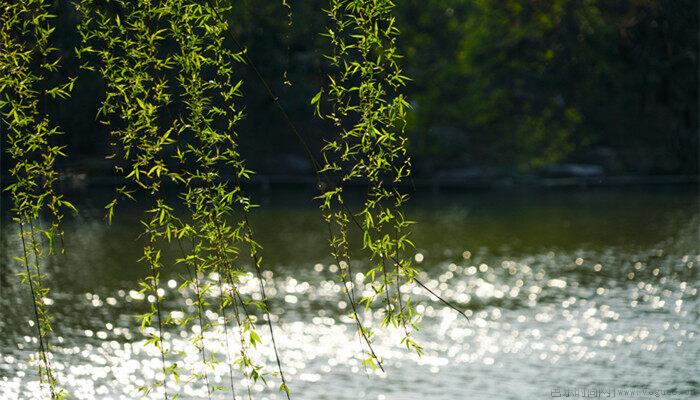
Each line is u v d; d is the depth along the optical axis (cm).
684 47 4559
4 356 1536
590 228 2995
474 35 4156
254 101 3838
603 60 4581
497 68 4500
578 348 1691
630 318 1889
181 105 1973
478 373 1544
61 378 1445
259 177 4003
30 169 769
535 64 4581
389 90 2002
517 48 4572
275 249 2569
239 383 1466
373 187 755
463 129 4434
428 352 1662
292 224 2994
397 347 1695
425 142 4175
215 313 1859
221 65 745
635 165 4500
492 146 4419
